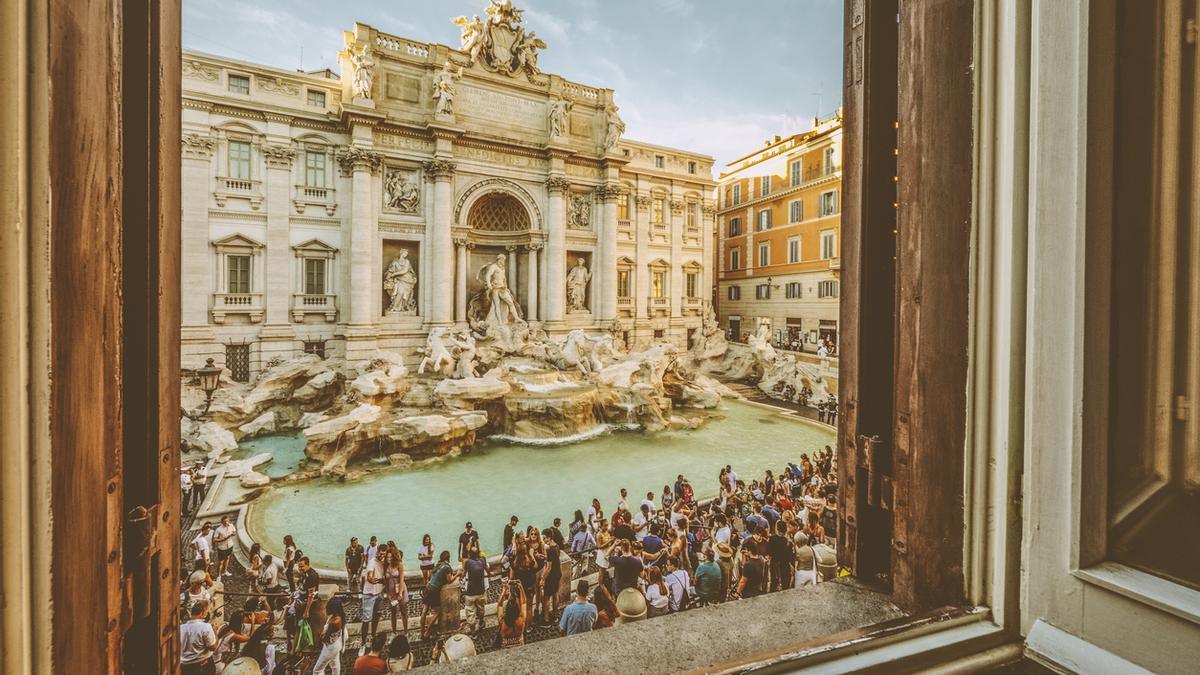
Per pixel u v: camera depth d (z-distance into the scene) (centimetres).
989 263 152
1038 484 142
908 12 180
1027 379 145
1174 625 116
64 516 106
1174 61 132
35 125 97
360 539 1337
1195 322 122
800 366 3303
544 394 2422
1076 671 130
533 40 3316
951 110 163
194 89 2458
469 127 3089
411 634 905
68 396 108
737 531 1133
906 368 181
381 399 2245
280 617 905
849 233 216
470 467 1944
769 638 156
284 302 2673
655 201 4034
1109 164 130
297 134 2694
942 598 165
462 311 3069
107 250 124
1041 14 139
